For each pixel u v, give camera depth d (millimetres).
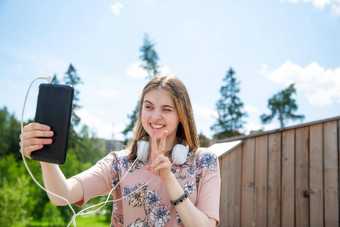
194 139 1574
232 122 26531
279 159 3395
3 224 9875
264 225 3363
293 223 3217
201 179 1461
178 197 1251
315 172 3186
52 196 1312
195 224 1237
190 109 1557
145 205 1417
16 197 10297
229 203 3414
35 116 1171
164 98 1457
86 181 1441
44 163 1228
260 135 3535
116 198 1535
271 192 3385
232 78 27453
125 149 1666
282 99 25344
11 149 24297
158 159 1227
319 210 3107
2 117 24953
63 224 12930
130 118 19156
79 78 26141
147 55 22859
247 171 3529
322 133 3201
